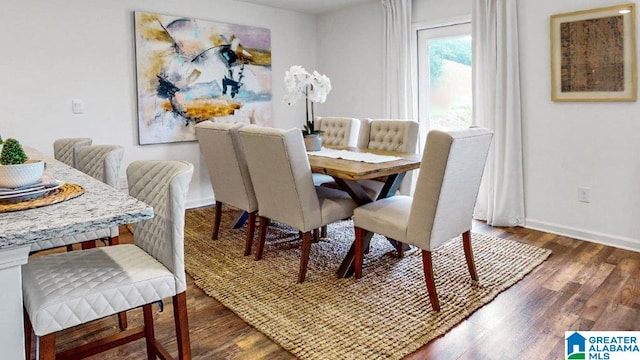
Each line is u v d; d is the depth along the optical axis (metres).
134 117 4.31
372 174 2.60
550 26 3.53
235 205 3.34
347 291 2.61
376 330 2.16
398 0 4.67
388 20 4.80
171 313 2.38
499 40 3.79
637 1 3.08
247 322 2.27
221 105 4.92
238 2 4.98
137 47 4.24
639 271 2.83
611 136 3.32
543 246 3.36
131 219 1.13
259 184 2.92
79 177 1.70
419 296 2.52
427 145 2.20
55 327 1.26
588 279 2.72
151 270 1.47
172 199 1.47
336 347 2.02
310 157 3.15
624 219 3.31
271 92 5.38
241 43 5.02
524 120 3.79
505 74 3.81
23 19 3.64
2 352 1.06
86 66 3.98
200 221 4.21
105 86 4.10
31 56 3.70
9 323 1.06
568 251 3.25
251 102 5.19
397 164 2.81
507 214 3.90
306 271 2.84
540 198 3.77
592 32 3.31
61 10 3.81
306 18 5.67
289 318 2.29
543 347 1.99
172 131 4.56
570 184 3.57
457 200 2.38
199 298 2.56
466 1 4.21
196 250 3.36
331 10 5.48
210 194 4.99
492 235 3.66
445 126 4.62
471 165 2.38
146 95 4.34
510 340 2.05
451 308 2.36
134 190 1.75
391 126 3.72
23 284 1.37
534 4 3.61
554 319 2.23
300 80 3.36
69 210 1.16
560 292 2.54
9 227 1.00
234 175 3.19
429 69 4.68
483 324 2.20
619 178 3.31
